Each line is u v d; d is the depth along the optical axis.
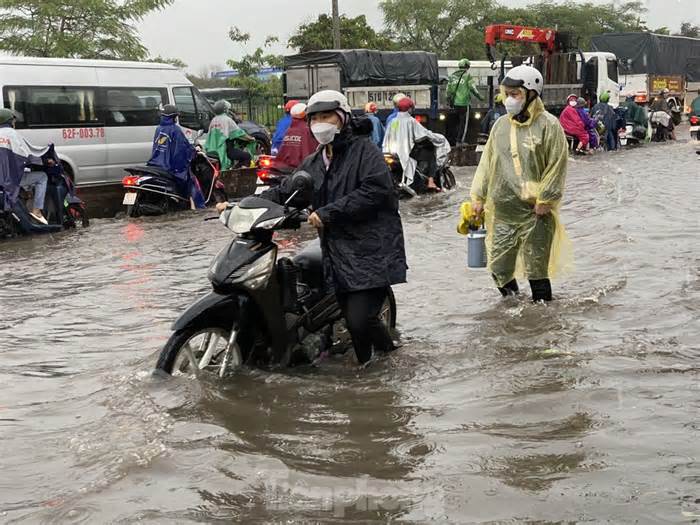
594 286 6.99
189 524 3.21
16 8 24.88
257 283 4.90
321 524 3.17
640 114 26.66
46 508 3.38
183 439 4.05
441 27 51.06
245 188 15.27
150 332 6.23
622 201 12.41
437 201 13.93
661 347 5.27
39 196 11.66
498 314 6.30
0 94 13.54
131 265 9.04
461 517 3.19
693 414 4.14
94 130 14.75
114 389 4.79
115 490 3.51
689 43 38.25
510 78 6.24
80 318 6.75
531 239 6.39
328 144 5.06
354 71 20.75
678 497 3.27
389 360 5.30
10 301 7.43
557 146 6.22
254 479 3.59
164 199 13.50
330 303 5.41
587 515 3.16
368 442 3.99
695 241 8.95
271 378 4.96
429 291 7.20
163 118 13.54
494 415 4.27
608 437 3.88
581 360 5.06
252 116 29.39
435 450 3.85
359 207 4.92
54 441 4.12
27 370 5.38
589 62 29.02
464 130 23.70
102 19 25.30
